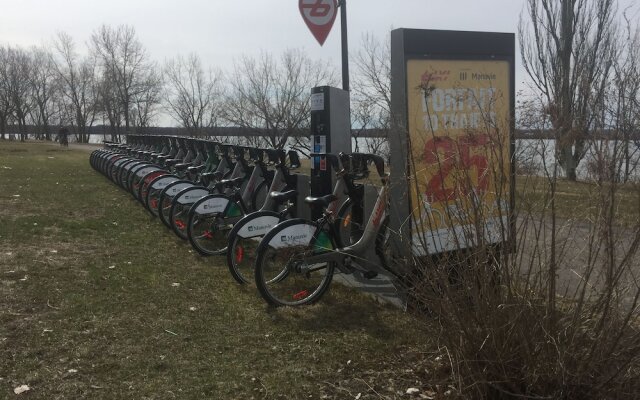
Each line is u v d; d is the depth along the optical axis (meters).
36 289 4.35
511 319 2.48
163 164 9.23
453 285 2.68
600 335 2.39
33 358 3.18
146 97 37.22
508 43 4.07
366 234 4.31
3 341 3.38
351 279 4.72
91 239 6.27
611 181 2.39
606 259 2.38
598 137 2.44
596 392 2.42
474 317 2.58
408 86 3.69
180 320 3.83
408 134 3.41
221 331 3.66
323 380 3.03
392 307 4.11
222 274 4.98
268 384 2.96
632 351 2.37
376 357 3.29
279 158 5.77
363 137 4.90
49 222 7.14
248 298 4.33
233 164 7.06
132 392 2.85
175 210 6.22
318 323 3.83
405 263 3.22
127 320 3.79
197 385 2.94
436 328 2.77
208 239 5.70
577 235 2.48
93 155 15.61
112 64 37.28
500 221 2.62
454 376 2.68
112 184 11.67
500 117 3.38
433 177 3.53
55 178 12.95
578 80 2.63
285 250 4.14
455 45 3.84
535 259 2.53
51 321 3.73
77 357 3.22
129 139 14.65
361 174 4.56
